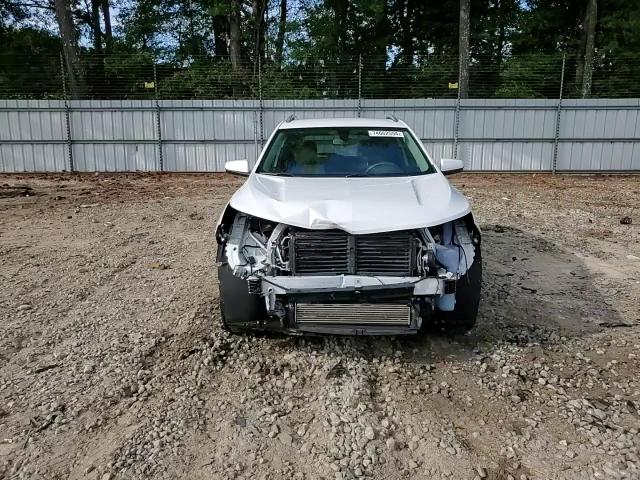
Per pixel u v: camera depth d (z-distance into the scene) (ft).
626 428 9.74
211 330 13.94
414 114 60.39
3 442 9.34
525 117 60.23
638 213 33.14
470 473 8.59
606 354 12.69
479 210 33.65
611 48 90.22
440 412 10.33
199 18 103.91
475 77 80.12
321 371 11.86
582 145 60.70
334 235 11.42
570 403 10.57
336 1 99.25
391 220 11.36
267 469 8.71
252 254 12.09
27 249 22.94
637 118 59.57
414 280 11.21
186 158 61.98
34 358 12.46
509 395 10.93
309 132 16.75
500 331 13.97
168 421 10.00
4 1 98.58
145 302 16.14
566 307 15.71
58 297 16.60
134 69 78.48
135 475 8.53
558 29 99.71
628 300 16.31
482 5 99.04
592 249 22.80
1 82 72.13
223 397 10.89
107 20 107.45
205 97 72.59
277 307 11.67
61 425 9.86
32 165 61.93
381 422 9.98
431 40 100.22
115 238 25.21
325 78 71.77
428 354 12.68
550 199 40.09
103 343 13.25
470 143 61.05
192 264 20.42
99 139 61.62
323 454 9.05
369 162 15.25
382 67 73.15
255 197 12.68
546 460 8.90
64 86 61.36
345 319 11.41
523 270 19.39
